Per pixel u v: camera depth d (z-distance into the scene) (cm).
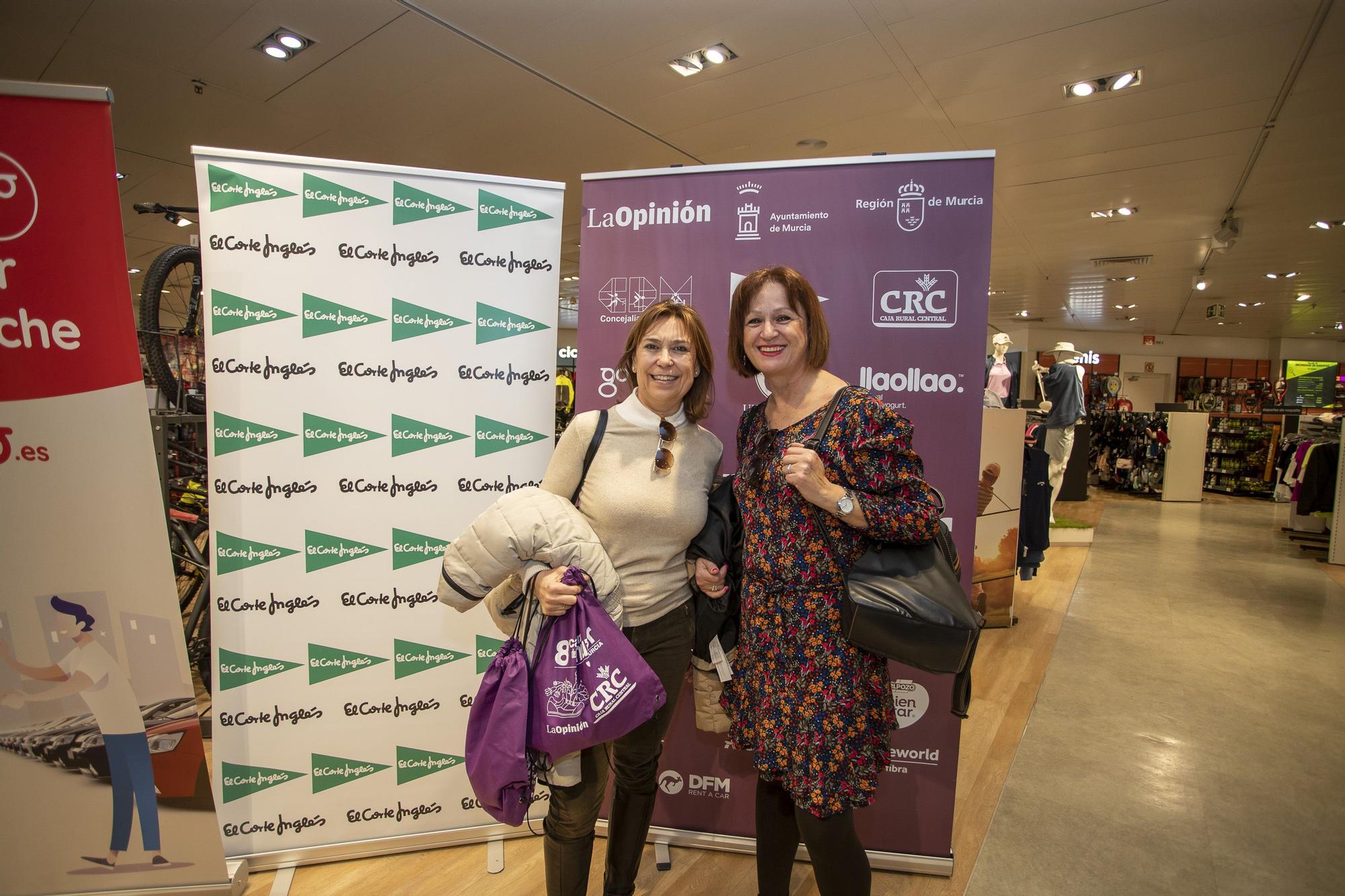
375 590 195
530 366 203
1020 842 210
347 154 584
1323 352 1645
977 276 181
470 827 207
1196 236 778
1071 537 715
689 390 153
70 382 153
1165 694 327
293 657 191
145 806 171
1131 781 246
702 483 152
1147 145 527
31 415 152
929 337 185
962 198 181
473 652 204
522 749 128
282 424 186
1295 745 275
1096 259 902
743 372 152
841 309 188
